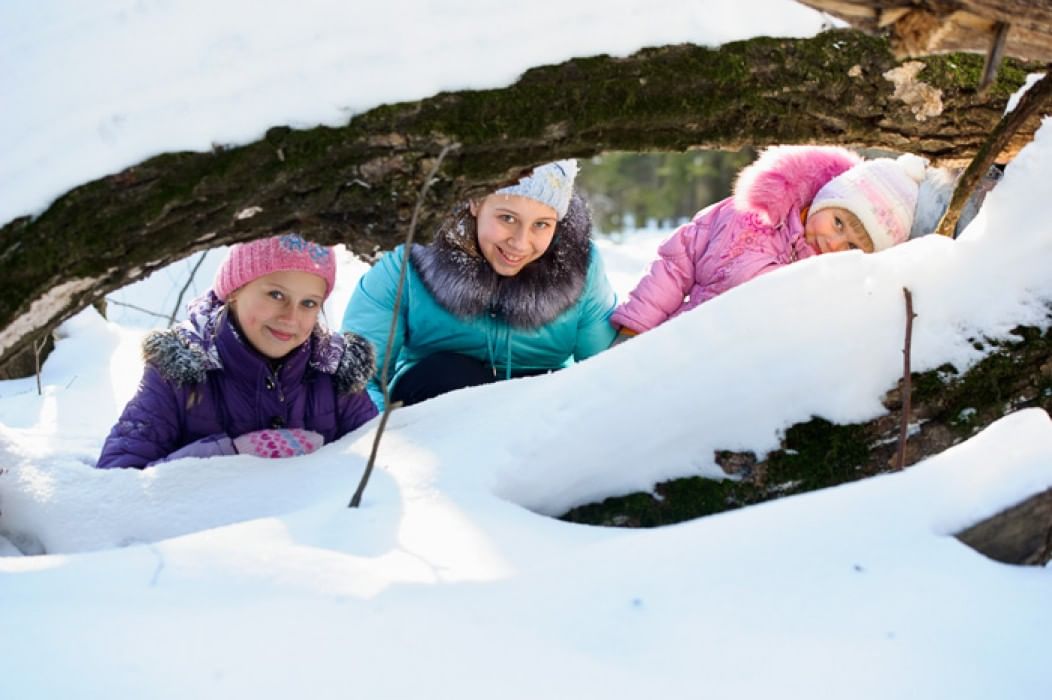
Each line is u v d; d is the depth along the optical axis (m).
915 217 2.82
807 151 2.93
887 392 2.06
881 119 2.22
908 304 2.03
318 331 2.57
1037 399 2.09
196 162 1.82
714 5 2.07
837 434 2.06
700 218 3.06
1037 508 1.71
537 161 2.01
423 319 3.04
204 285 4.18
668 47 2.04
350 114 1.87
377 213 1.95
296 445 2.44
